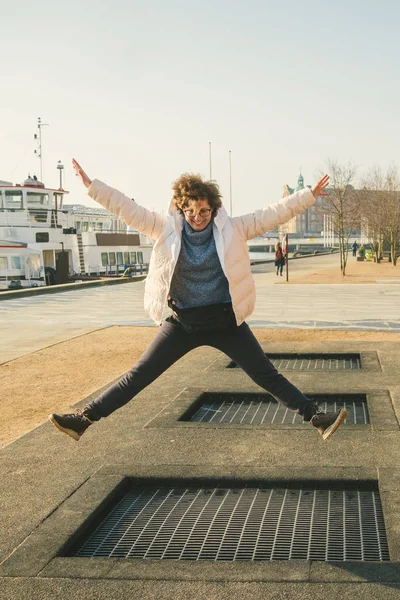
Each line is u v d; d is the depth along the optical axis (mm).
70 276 37812
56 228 38062
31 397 6965
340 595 2584
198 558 3047
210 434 4895
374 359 7918
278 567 2836
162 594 2641
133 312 16562
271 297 20531
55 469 4227
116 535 3342
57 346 10750
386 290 22969
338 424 3244
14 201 37344
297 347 9094
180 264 3273
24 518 3438
